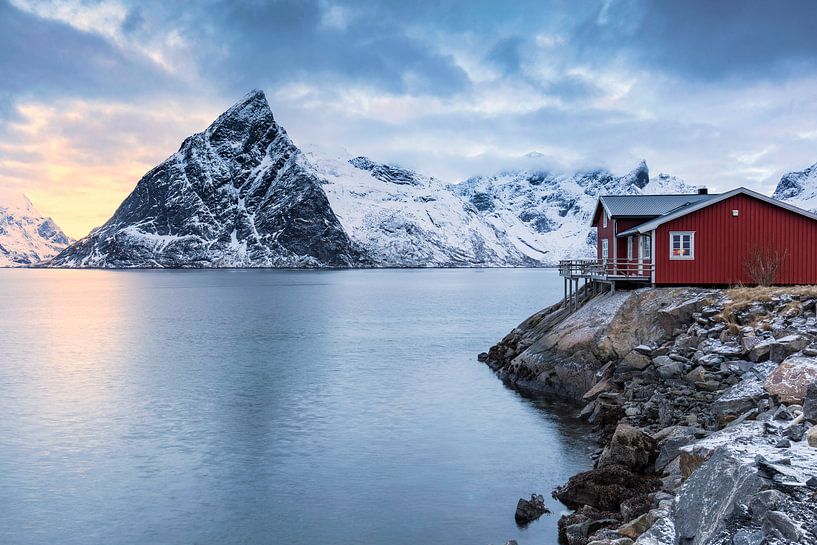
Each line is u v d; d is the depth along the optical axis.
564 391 41.62
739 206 45.75
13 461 30.34
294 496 25.88
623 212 55.16
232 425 36.31
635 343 38.62
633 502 20.95
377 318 98.62
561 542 21.23
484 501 24.97
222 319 98.88
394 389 45.28
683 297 40.72
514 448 31.17
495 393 43.31
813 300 34.28
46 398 43.47
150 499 25.77
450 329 82.94
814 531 11.48
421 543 21.73
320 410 39.50
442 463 29.42
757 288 39.69
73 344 71.12
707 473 15.02
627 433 25.03
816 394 18.27
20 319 102.31
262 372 52.41
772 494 12.41
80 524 23.56
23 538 22.52
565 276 57.41
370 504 24.98
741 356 31.73
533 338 52.19
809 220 45.66
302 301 138.62
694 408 29.36
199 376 50.97
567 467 28.39
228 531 22.95
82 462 30.17
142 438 33.97
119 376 51.31
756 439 16.52
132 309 120.75
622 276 47.56
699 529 13.73
